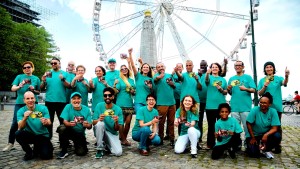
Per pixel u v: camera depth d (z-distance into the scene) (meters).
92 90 7.99
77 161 5.98
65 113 6.41
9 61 41.91
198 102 7.84
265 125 6.39
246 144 6.80
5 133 9.80
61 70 7.89
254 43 13.84
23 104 7.08
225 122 6.44
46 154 6.05
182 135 7.05
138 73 8.13
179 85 9.09
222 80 7.48
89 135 9.66
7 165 5.62
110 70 8.45
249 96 7.14
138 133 6.87
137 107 7.85
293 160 6.21
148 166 5.66
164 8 22.58
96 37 24.27
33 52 49.44
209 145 7.42
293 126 12.81
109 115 6.40
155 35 22.31
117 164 5.79
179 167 5.61
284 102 29.55
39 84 7.59
